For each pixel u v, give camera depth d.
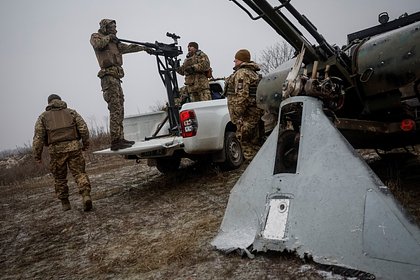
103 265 2.88
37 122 4.83
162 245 3.08
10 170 11.94
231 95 4.75
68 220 4.55
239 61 4.75
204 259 2.59
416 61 2.89
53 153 4.81
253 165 2.70
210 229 3.25
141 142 5.52
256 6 2.79
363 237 2.01
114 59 5.23
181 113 5.02
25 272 3.04
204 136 5.14
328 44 3.13
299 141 2.51
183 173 6.44
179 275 2.43
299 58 2.87
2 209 6.17
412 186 3.55
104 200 5.42
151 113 6.16
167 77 5.96
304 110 2.60
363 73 3.18
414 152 4.97
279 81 3.88
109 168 9.41
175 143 5.04
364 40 3.44
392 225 1.97
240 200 2.65
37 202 6.34
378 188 2.10
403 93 3.46
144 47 5.64
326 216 2.16
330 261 2.06
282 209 2.36
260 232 2.42
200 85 6.38
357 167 2.22
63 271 2.93
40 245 3.74
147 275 2.54
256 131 4.61
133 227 3.80
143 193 5.40
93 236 3.73
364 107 3.36
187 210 4.07
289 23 3.00
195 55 6.35
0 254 3.63
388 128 3.27
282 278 2.11
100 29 5.33
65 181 5.03
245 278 2.20
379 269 1.91
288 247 2.23
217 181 5.24
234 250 2.49
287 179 2.43
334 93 2.86
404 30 3.05
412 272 1.83
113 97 5.23
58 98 4.97
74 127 4.88
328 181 2.26
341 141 2.37
